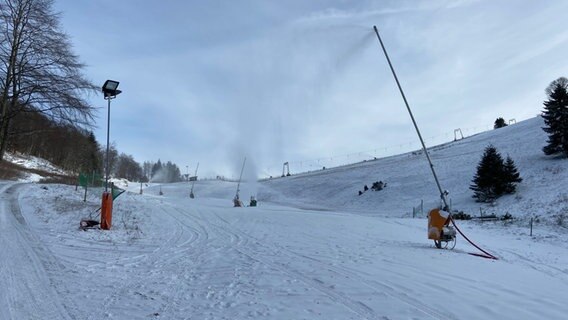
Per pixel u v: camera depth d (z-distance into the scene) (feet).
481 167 117.70
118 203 76.38
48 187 85.25
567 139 125.39
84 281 23.99
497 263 33.65
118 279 25.03
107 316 18.28
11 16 100.27
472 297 21.34
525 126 206.28
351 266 29.71
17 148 189.26
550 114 129.59
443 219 41.27
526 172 125.59
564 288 24.82
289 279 25.55
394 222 71.46
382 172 203.10
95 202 67.82
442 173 162.50
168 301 20.83
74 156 211.61
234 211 86.17
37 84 101.96
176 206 90.27
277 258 33.30
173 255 34.06
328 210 145.28
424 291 22.44
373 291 22.45
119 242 38.04
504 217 84.94
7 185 84.23
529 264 37.09
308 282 24.71
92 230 41.70
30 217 46.29
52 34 102.58
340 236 49.96
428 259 33.55
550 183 108.99
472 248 45.03
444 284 24.21
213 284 24.48
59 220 45.88
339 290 22.71
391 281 24.82
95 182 85.66
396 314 18.47
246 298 21.35
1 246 31.22
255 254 35.29
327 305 19.89
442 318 17.95
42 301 19.93
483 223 76.79
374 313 18.62
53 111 104.32
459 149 204.23
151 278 25.72
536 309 19.49
